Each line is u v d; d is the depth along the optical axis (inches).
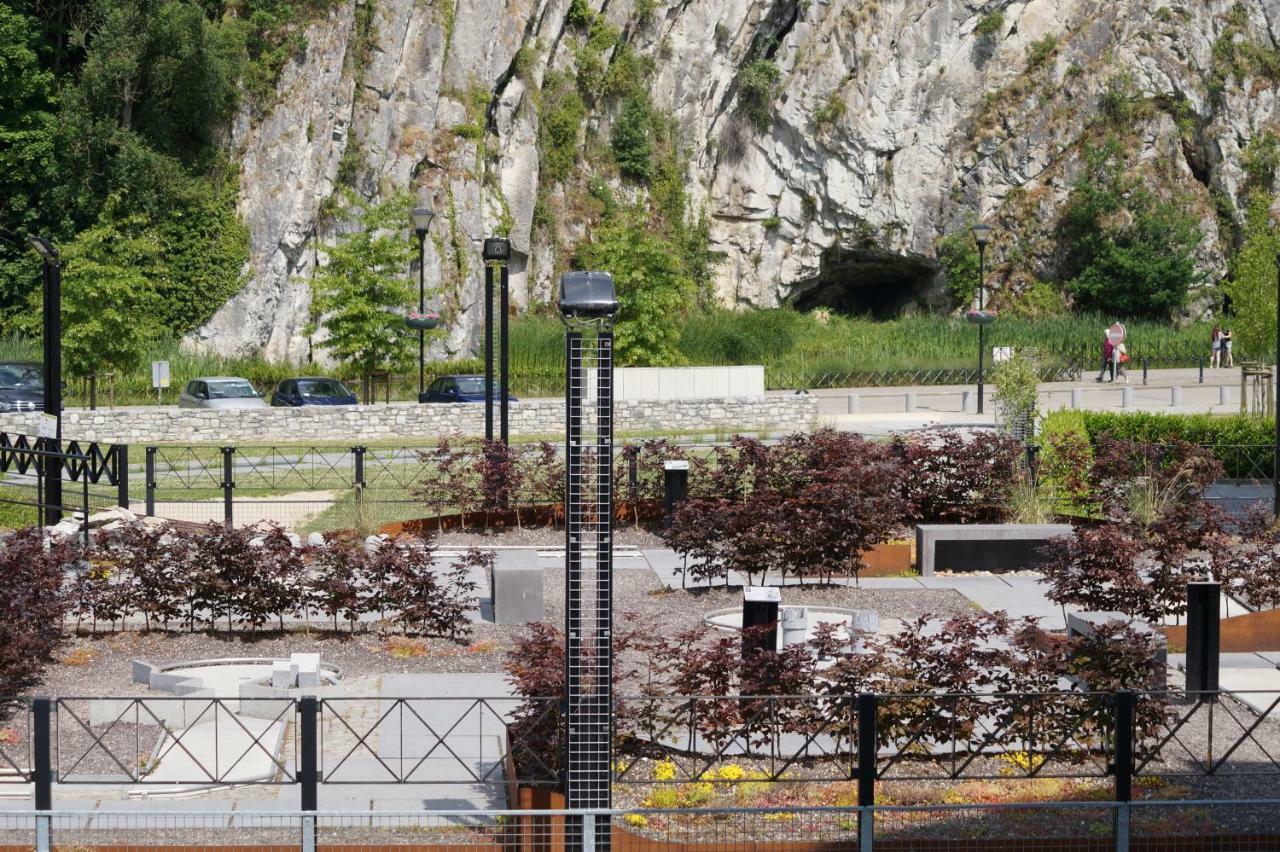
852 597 1195.9
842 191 4822.8
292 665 906.7
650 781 716.0
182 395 2610.7
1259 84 4906.5
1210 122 4896.7
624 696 717.9
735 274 4817.9
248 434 2288.4
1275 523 1307.8
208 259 3476.9
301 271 3639.3
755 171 4808.1
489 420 1755.7
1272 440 1875.0
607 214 4387.3
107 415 2210.9
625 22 4493.1
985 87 4830.2
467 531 1499.8
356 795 722.2
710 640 1008.9
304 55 3590.1
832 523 1229.7
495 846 631.2
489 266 1731.1
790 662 760.3
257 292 3538.4
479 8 3932.1
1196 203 4783.5
